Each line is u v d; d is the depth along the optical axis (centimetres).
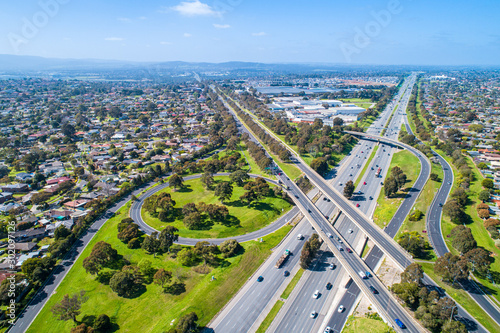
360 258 16238
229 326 12950
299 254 17862
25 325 12988
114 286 14275
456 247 16738
